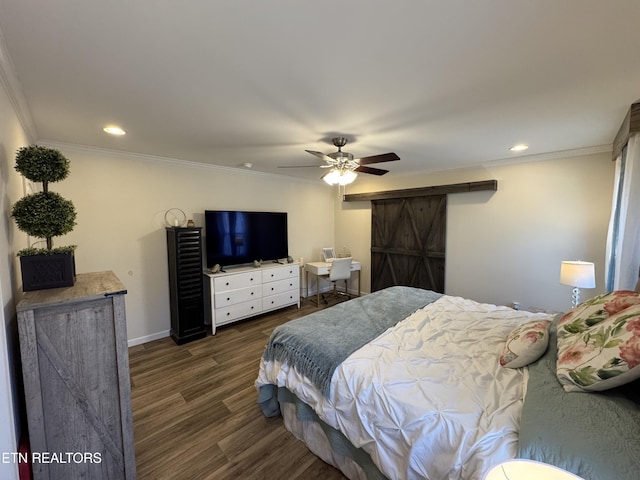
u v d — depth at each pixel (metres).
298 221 5.28
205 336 3.66
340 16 1.08
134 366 2.92
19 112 1.83
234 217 4.14
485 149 3.12
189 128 2.36
